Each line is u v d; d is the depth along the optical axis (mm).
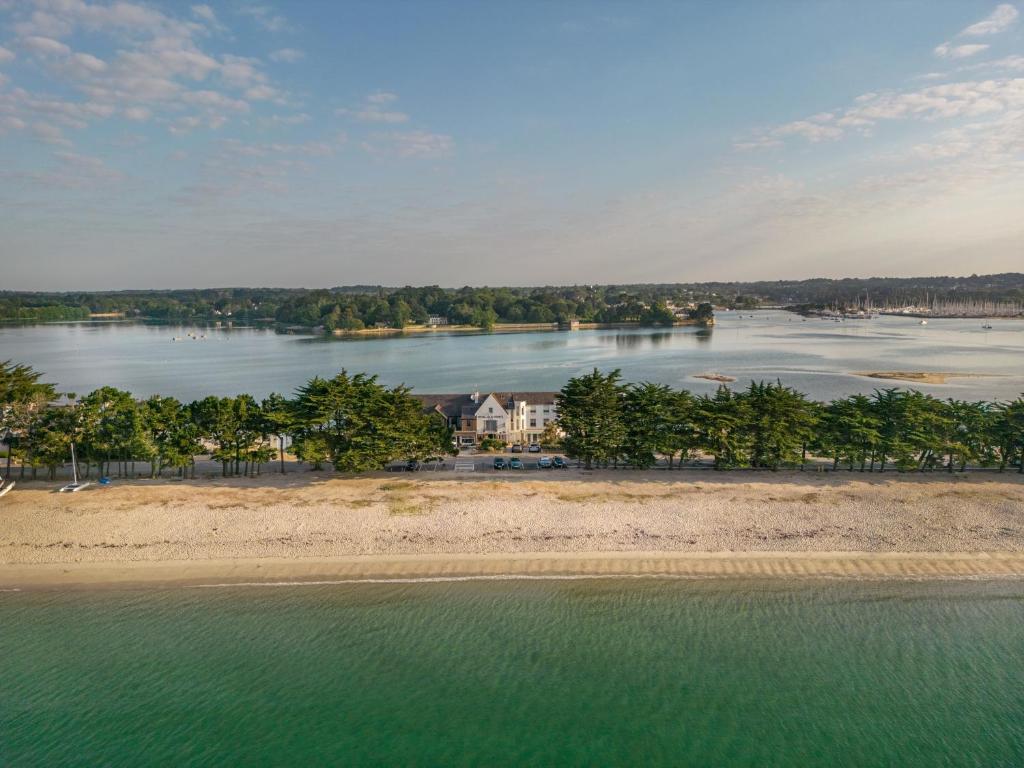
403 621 59375
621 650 55094
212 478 93938
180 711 48750
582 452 96812
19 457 90062
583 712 48312
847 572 66812
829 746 45219
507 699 49625
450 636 57094
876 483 89375
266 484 90312
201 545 72625
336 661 54031
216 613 60781
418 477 93500
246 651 55375
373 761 43969
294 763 43812
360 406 95875
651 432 97188
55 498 84125
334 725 47188
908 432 93375
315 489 87750
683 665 53156
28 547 72062
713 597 62750
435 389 189500
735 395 100812
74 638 57312
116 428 92125
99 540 73375
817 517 77312
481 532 74750
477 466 100125
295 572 67875
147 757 44531
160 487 88688
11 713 48656
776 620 59094
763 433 94500
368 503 81938
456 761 43938
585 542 72688
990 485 88125
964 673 52156
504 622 59062
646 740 45719
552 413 131875
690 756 44344
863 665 53094
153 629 58500
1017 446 95062
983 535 73062
